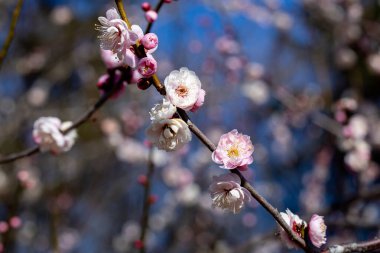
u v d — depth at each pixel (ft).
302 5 19.31
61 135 7.83
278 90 17.30
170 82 4.98
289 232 5.06
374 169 14.78
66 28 23.12
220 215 17.42
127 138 16.29
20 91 21.67
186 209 17.84
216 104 19.43
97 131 21.08
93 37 22.35
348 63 19.34
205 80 18.80
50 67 22.26
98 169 21.01
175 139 4.96
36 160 18.76
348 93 19.15
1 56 7.63
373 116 17.51
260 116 21.27
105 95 7.36
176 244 17.52
